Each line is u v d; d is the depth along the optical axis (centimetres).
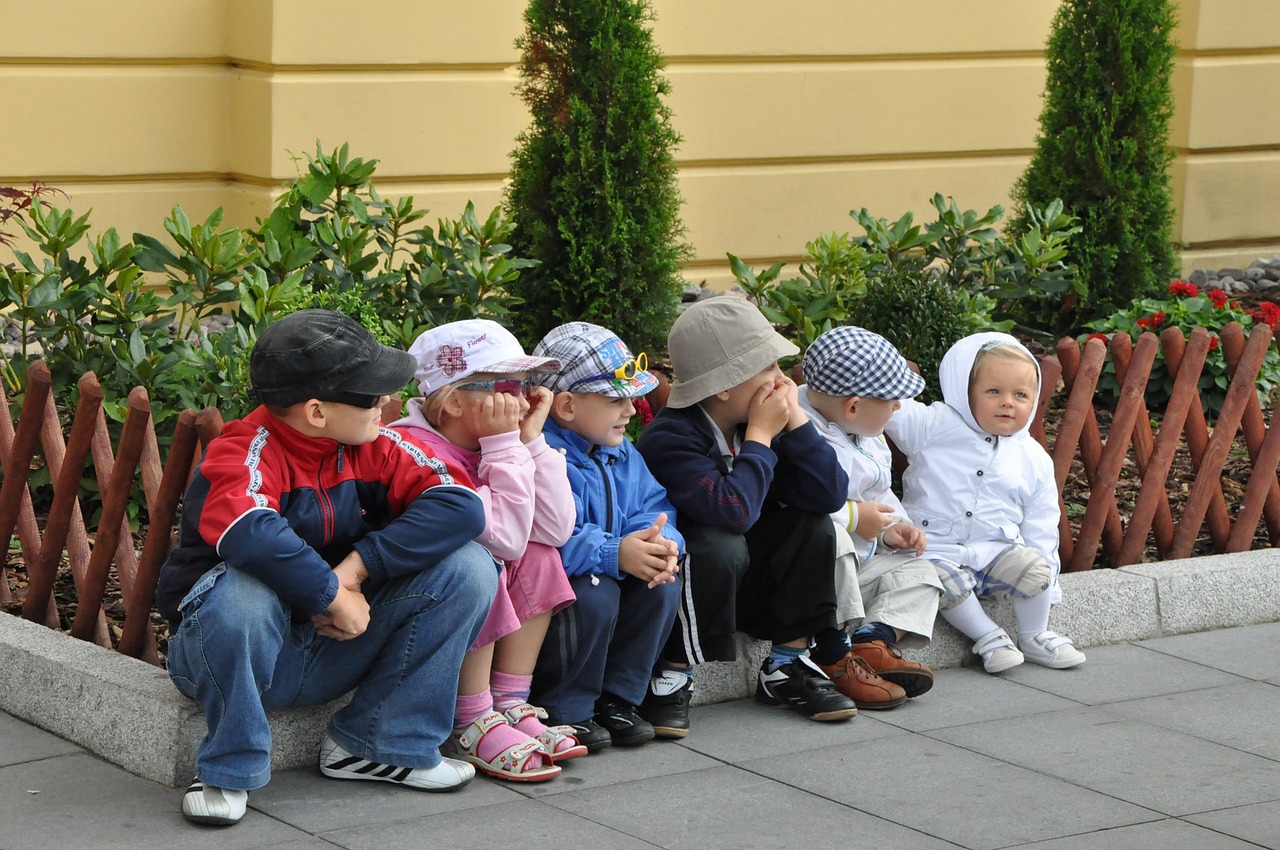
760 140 1182
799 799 445
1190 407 670
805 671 520
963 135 1254
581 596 466
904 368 538
